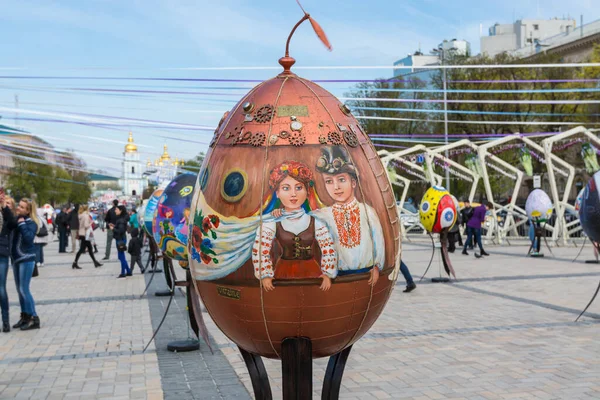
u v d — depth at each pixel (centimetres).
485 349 709
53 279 1501
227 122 364
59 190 5822
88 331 870
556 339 749
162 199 707
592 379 590
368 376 617
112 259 2094
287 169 327
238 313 342
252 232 326
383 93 3459
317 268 324
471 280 1293
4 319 877
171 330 866
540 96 3375
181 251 695
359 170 343
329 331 345
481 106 3394
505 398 542
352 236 330
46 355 734
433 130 3503
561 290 1127
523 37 6506
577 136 2997
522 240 2412
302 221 324
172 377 630
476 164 2445
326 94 366
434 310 958
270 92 359
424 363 658
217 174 346
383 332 809
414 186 3866
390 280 360
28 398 570
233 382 609
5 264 884
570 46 4678
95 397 570
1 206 882
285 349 348
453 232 1975
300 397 348
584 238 2175
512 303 1001
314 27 371
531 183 4162
